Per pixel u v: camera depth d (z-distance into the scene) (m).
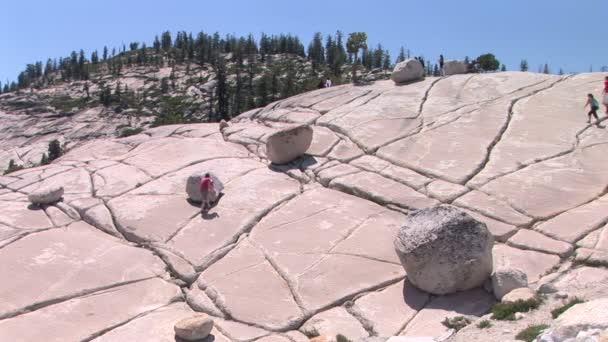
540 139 14.90
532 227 11.27
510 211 11.78
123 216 12.92
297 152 15.46
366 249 10.87
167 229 12.28
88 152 18.86
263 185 14.04
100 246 11.64
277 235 11.66
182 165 15.80
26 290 9.90
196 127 20.47
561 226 11.02
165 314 9.44
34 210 13.73
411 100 18.66
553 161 13.70
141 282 10.50
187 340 8.46
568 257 10.09
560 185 12.55
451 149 14.86
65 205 13.78
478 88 18.92
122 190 14.42
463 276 9.13
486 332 7.48
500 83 19.09
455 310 8.80
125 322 9.20
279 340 8.55
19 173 17.19
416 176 13.73
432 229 9.31
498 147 14.73
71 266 10.74
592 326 5.99
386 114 17.70
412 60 21.06
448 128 16.16
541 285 8.72
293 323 9.01
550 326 6.79
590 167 13.25
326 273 10.21
